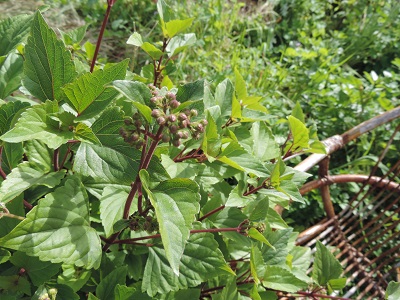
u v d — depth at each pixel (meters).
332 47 4.74
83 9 4.31
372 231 2.85
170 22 1.71
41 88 1.29
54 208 1.25
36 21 1.21
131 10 4.39
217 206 1.67
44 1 3.95
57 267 1.37
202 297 1.76
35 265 1.36
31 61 1.25
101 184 1.54
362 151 3.88
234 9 4.66
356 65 4.99
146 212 1.31
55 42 1.23
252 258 1.51
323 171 2.77
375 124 2.69
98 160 1.24
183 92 1.29
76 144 1.39
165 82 1.90
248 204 1.66
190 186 1.18
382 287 2.79
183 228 1.11
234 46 4.41
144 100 1.13
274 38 5.00
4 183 1.24
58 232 1.24
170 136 1.15
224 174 1.69
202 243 1.48
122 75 1.19
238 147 1.42
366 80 4.63
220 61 4.03
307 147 1.79
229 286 1.50
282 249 1.75
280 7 5.17
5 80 1.60
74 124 1.22
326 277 1.87
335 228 2.92
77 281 1.46
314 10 5.22
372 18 4.87
